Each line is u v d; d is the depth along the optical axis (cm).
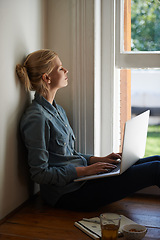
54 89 188
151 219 170
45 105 182
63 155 183
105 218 131
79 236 146
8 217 168
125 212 180
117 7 222
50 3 215
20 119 182
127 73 229
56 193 180
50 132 178
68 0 211
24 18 182
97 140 219
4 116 163
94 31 206
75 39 209
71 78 214
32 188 202
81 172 172
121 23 224
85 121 211
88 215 172
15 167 177
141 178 166
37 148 169
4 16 160
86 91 210
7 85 165
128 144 158
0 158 160
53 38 216
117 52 224
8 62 165
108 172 170
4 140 164
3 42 159
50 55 182
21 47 180
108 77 225
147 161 188
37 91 183
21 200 186
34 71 180
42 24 208
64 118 196
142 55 221
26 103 190
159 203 196
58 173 171
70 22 212
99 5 217
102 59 225
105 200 172
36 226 158
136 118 166
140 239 139
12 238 145
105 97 227
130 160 168
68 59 214
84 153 212
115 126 233
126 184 168
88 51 208
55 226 158
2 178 163
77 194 175
